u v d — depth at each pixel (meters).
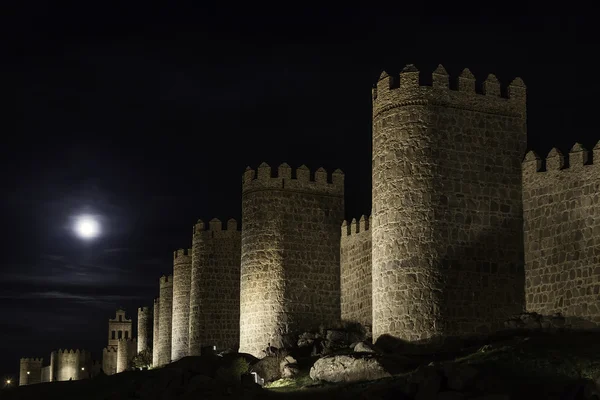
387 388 31.61
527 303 41.03
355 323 51.28
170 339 80.88
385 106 42.69
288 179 54.16
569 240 39.44
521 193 42.25
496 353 33.91
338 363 38.00
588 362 31.64
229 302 63.28
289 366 42.91
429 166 41.16
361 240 51.50
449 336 39.59
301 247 53.41
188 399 35.16
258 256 53.25
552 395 29.06
